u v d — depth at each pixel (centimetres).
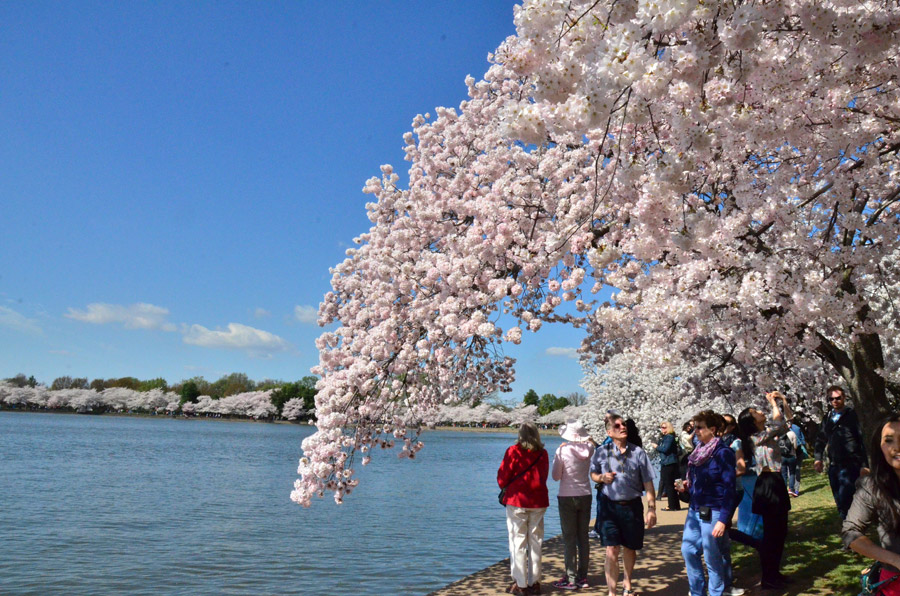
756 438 655
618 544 645
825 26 375
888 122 553
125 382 15775
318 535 1523
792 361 852
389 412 844
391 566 1177
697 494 604
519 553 699
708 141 371
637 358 587
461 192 930
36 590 1006
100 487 2509
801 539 823
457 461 4872
